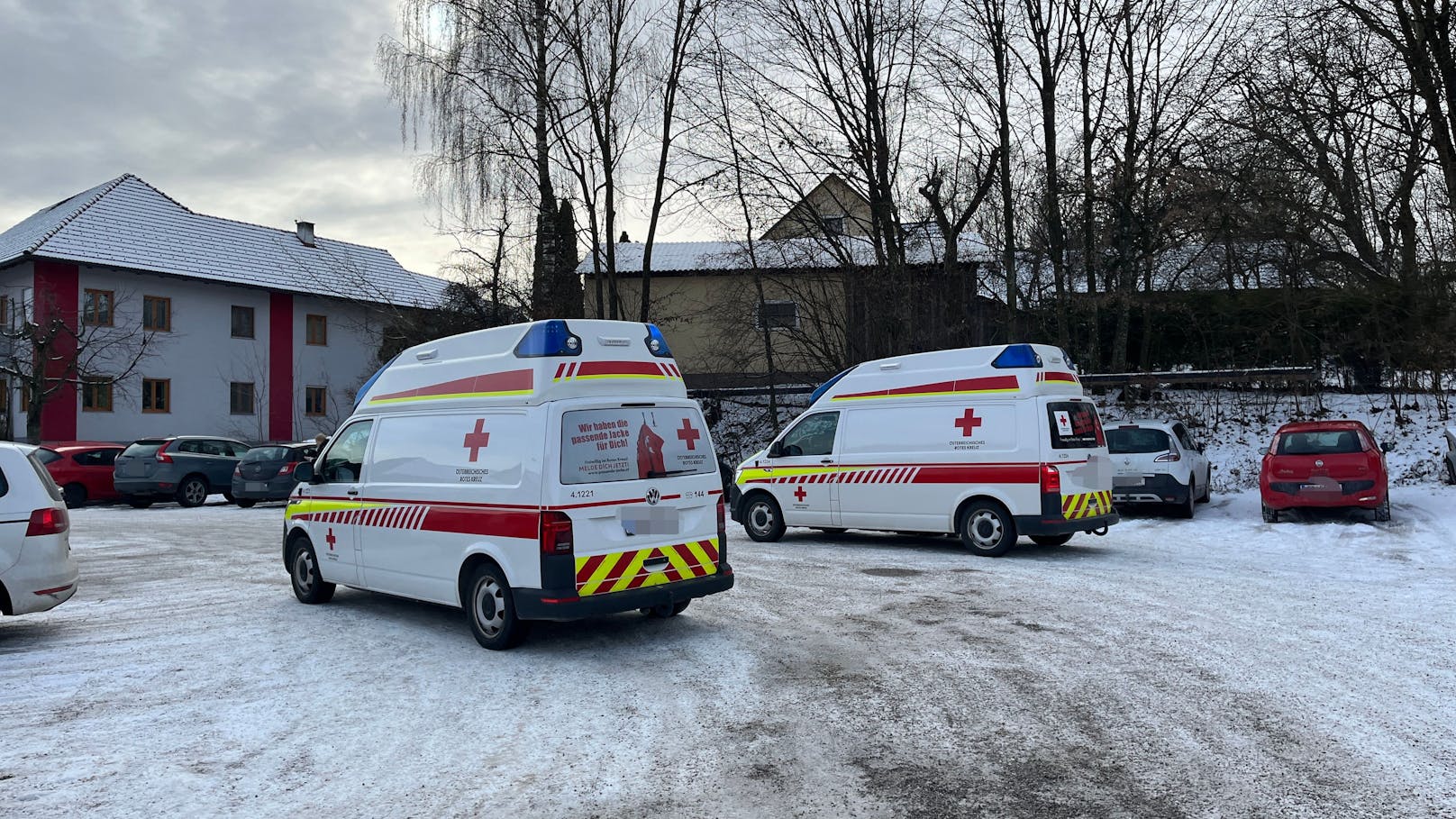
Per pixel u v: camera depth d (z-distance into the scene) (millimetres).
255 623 8125
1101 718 5262
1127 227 22062
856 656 6742
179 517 18875
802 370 25875
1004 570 10453
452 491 7402
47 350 29406
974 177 23344
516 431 7000
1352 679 5922
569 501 6746
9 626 8164
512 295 24156
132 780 4566
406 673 6465
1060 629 7477
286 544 9211
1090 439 11664
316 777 4586
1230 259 22625
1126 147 22547
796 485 13000
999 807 4102
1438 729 4973
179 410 34938
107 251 33188
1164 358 25078
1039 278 23750
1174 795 4195
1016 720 5262
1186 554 11695
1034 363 11336
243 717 5539
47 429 31266
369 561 8172
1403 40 18500
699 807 4164
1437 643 6828
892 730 5148
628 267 31453
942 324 22828
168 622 8258
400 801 4277
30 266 32281
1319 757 4602
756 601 8828
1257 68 20062
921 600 8766
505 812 4145
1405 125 19078
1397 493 16469
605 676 6336
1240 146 20234
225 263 36969
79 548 13555
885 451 12297
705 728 5234
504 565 6906
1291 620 7688
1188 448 16641
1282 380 21812
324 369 39906
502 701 5797
